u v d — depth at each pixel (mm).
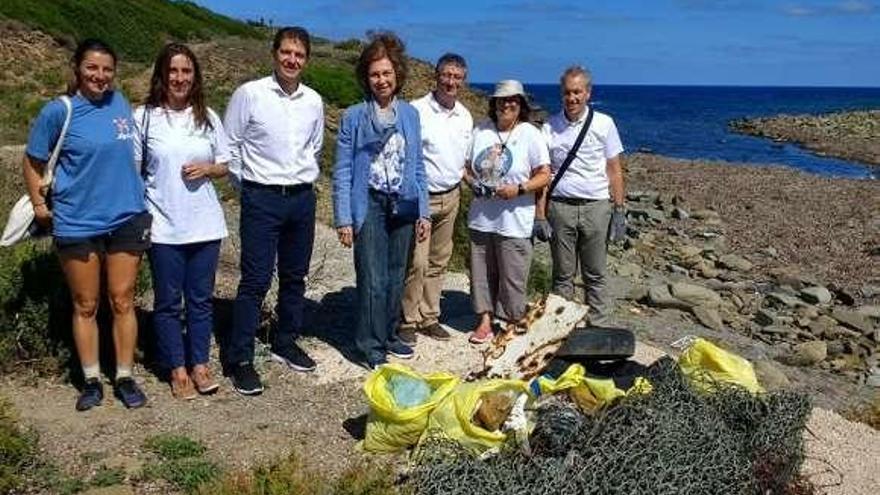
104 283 6500
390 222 6637
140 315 7125
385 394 5500
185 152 5785
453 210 7277
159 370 6535
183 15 41969
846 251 18938
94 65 5387
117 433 5547
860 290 15602
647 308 12617
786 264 17641
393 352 7133
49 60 26469
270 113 6043
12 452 5031
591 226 7457
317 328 7809
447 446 5117
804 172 32812
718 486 5141
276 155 6098
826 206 24359
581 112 7328
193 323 6121
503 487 4797
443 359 7230
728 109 115500
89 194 5520
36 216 5512
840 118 66125
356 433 5844
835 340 12617
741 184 28719
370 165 6457
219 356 6891
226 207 12312
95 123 5469
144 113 5793
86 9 33750
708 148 49031
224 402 6129
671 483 4965
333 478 5148
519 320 6734
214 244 6039
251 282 6254
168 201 5816
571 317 6391
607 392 5719
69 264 5617
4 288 6480
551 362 6645
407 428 5387
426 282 7531
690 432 5277
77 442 5406
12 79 22906
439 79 6949
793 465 5867
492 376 6137
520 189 7047
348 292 8953
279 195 6145
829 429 6973
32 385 6176
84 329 5820
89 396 5848
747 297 14641
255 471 4934
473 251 7414
